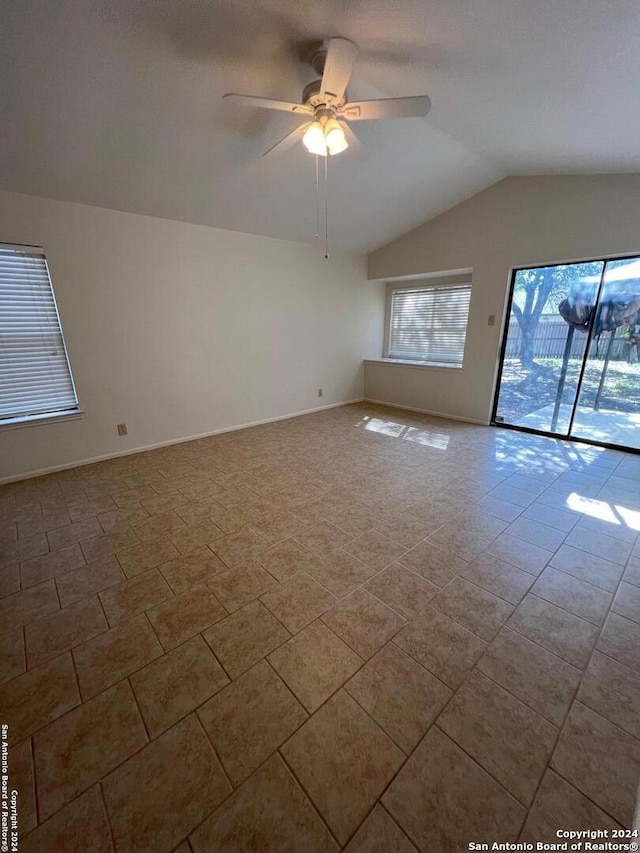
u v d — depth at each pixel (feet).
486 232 13.11
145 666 4.61
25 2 4.67
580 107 6.41
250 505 8.55
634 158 8.64
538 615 5.36
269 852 3.01
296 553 6.79
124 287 10.77
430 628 5.14
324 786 3.42
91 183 8.89
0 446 9.62
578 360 12.17
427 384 16.40
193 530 7.56
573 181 10.95
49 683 4.42
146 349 11.57
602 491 9.08
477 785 3.42
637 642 4.90
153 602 5.65
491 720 3.96
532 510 8.24
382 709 4.08
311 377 16.62
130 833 3.12
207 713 4.05
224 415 13.93
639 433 11.43
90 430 10.96
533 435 13.41
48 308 9.81
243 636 5.03
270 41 5.64
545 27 4.61
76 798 3.35
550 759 3.60
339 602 5.61
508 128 8.09
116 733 3.87
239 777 3.49
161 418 12.34
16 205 8.79
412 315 17.83
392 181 11.21
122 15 5.03
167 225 11.21
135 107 6.84
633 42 4.51
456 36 5.18
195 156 8.59
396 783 3.43
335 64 5.02
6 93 5.97
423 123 8.71
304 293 15.33
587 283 11.53
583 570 6.30
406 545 7.01
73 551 6.91
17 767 3.58
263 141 8.37
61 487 9.55
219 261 12.55
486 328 13.88
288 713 4.04
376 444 12.64
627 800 3.29
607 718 3.97
